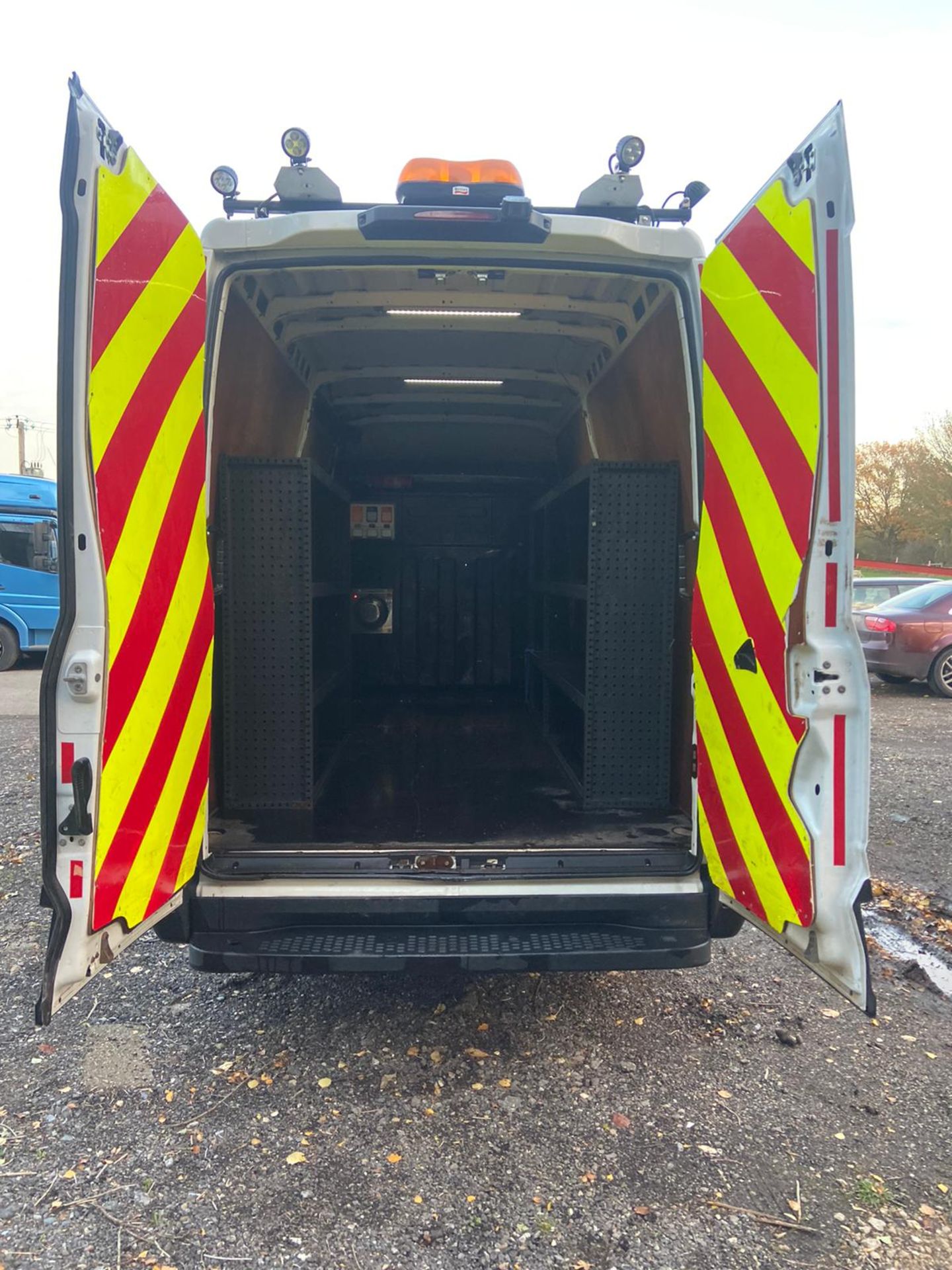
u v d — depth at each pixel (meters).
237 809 3.13
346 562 4.68
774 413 2.14
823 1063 2.51
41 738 1.86
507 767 3.95
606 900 2.41
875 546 33.31
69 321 1.82
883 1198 1.97
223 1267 1.76
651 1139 2.17
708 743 2.45
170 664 2.21
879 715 8.30
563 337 3.57
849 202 1.93
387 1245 1.83
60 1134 2.17
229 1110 2.27
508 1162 2.08
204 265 2.36
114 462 1.95
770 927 2.19
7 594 11.32
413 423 4.96
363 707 5.60
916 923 3.50
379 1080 2.41
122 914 2.00
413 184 2.39
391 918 2.41
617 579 3.16
